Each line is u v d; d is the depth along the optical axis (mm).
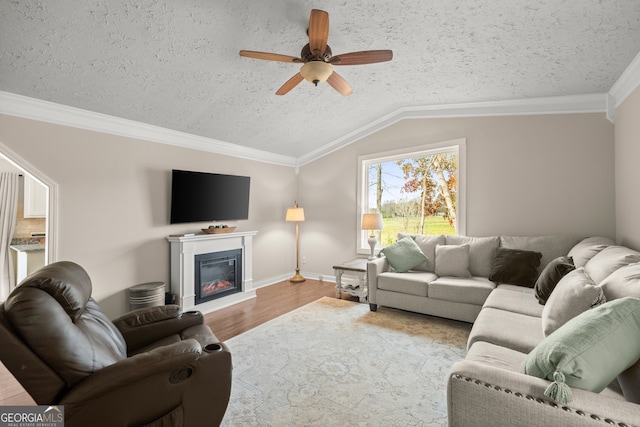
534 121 3512
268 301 4070
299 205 5516
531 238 3287
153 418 1294
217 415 1475
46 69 2318
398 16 2232
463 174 3910
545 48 2479
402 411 1792
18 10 1816
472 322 3014
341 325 3156
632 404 912
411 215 4500
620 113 2939
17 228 4492
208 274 3879
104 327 1624
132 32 2127
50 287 1272
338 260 5086
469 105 3836
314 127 4445
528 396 995
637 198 2562
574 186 3316
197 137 3920
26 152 2602
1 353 1093
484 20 2225
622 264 1690
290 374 2205
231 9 2080
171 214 3605
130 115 3156
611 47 2346
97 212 3033
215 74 2787
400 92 3643
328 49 2121
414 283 3309
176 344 1413
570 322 1175
